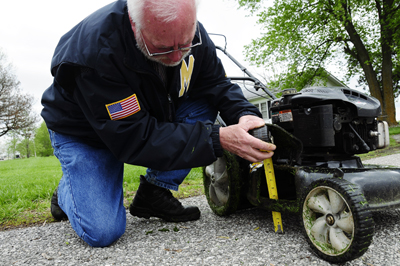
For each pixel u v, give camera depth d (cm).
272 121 201
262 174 190
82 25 159
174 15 127
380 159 577
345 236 130
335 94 176
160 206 213
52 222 232
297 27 1351
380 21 1300
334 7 1201
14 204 278
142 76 157
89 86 148
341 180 133
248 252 149
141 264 144
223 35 277
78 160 177
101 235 165
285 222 194
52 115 184
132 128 150
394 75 1745
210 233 183
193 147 152
